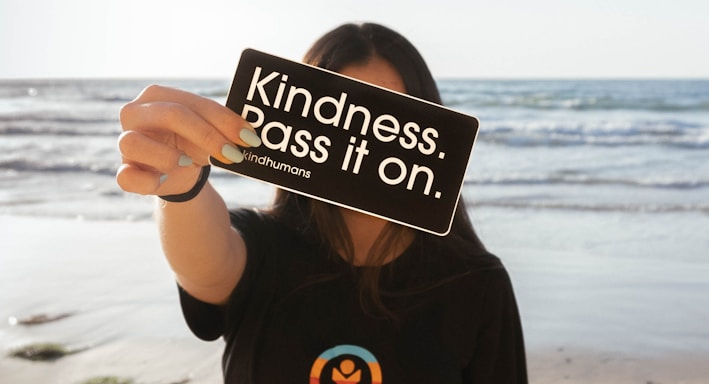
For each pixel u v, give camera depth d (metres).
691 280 6.42
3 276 6.55
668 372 4.64
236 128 1.01
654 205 9.71
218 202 1.24
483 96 18.20
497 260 1.42
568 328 5.35
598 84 18.50
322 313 1.32
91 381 4.59
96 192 10.66
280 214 1.42
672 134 14.45
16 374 4.70
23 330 5.38
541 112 17.53
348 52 1.31
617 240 7.96
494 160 12.81
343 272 1.35
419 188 1.08
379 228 1.39
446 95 18.23
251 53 1.06
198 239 1.17
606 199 10.10
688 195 10.27
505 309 1.40
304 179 1.07
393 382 1.30
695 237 8.06
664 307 5.73
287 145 1.06
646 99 17.23
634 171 11.82
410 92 1.33
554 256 7.27
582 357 4.86
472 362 1.39
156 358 4.88
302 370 1.30
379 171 1.08
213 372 4.68
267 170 1.06
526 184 11.11
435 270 1.37
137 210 9.45
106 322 5.48
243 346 1.33
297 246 1.37
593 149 13.52
